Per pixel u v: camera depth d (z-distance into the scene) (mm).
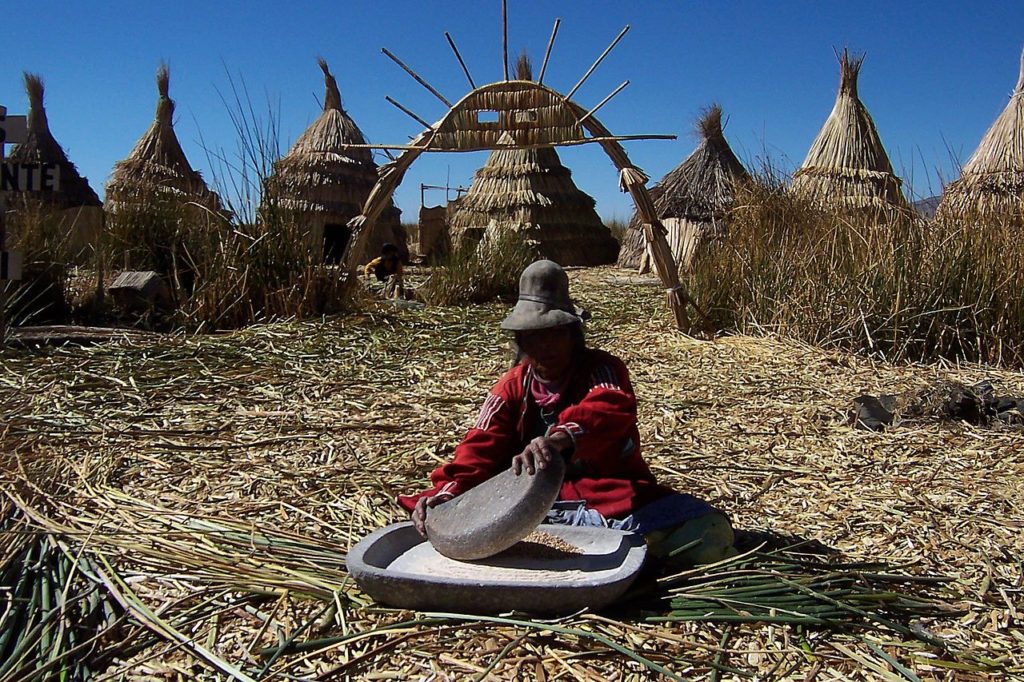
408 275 15422
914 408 5230
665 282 8109
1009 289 7090
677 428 5113
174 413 5211
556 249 18469
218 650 2662
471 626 2723
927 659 2635
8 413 5027
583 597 2727
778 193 9031
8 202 9031
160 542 3305
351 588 2955
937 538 3529
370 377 6281
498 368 6633
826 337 7441
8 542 3250
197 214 9656
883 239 7715
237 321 8172
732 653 2637
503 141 8648
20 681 2500
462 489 3156
